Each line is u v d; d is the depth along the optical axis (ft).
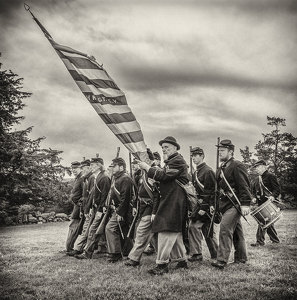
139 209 20.51
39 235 37.76
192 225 20.40
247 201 18.21
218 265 17.95
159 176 17.85
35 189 66.90
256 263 18.84
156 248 21.59
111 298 14.35
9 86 56.08
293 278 15.97
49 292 15.31
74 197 23.97
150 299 14.12
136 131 17.94
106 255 23.62
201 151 21.56
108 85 17.62
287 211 54.34
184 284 15.57
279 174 55.01
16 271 18.88
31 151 65.62
